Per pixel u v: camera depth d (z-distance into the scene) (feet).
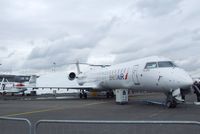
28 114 58.75
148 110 61.93
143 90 80.33
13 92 208.03
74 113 58.95
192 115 51.13
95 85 115.96
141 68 77.00
